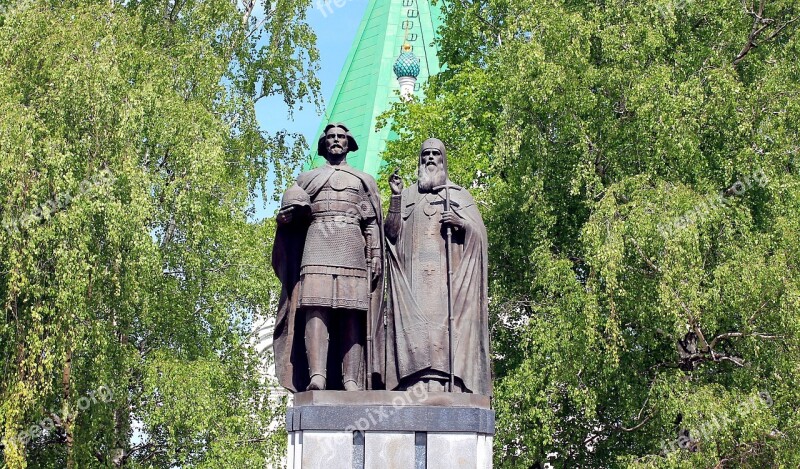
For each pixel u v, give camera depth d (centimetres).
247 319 2842
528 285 2686
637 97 2473
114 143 2470
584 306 2336
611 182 2597
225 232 2784
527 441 2377
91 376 2450
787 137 2517
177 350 2727
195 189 2648
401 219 1412
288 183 3209
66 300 2231
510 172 2672
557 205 2689
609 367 2339
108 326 2505
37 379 2291
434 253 1388
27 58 2519
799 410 2231
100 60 2502
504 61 2695
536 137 2591
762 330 2328
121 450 2669
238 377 2770
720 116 2498
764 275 2250
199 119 2753
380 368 1378
